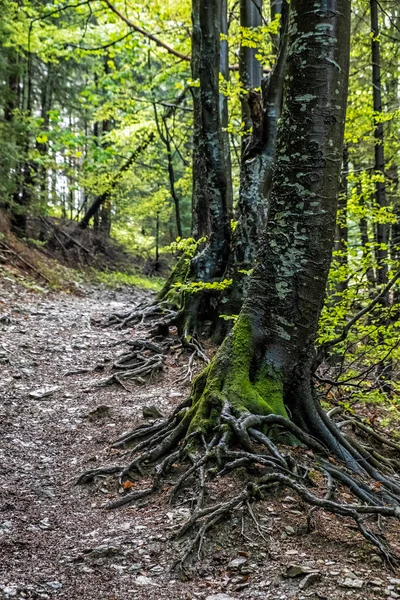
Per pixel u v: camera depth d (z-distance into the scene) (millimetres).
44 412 6605
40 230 21500
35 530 3818
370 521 4020
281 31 7531
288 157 4777
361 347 7363
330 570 3209
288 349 4977
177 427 4980
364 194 7387
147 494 4367
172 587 3100
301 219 4777
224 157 9086
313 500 3785
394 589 3059
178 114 22422
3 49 16203
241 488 4059
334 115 4637
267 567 3252
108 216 26969
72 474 4953
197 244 10117
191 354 8617
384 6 11234
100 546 3537
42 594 2986
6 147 15445
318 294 4930
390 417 7980
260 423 4621
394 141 12297
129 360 8664
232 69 12883
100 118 17500
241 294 8586
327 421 5234
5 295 13258
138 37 14352
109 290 19750
